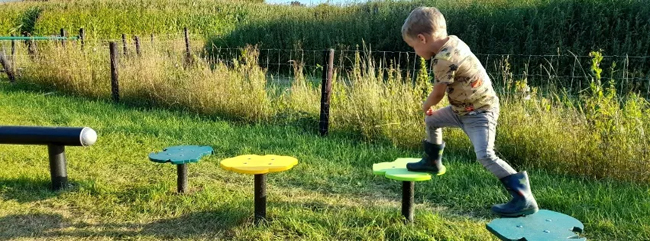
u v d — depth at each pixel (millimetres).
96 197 4750
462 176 5164
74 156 6039
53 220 4258
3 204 4551
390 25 15148
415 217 4188
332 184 5180
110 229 4090
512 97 6430
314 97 8070
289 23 17234
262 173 3893
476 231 3936
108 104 9633
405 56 14461
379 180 5312
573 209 4270
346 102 7305
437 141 3779
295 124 7672
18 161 5863
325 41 15977
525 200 3199
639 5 11133
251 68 8914
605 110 5258
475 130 3391
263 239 3793
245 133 7254
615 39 10781
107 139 6883
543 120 5633
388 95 6926
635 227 3918
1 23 27312
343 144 6516
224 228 4066
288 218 4125
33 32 25922
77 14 25828
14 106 9352
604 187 4785
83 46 11539
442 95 3371
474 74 3301
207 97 8578
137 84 9820
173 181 5199
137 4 26781
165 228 4105
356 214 4238
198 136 7090
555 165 5422
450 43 3316
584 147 5230
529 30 11906
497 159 3318
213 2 26984
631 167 4965
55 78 11352
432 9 3422
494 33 12859
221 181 5281
